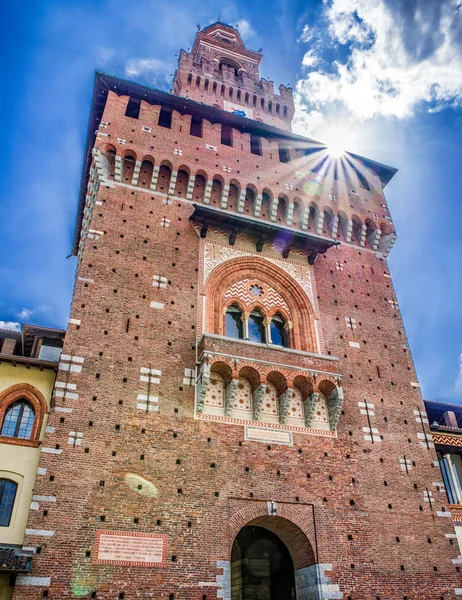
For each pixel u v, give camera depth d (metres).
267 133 40.88
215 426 26.25
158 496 23.36
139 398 25.59
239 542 30.67
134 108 39.44
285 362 28.50
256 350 28.20
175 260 31.33
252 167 37.84
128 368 26.36
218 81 51.59
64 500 21.77
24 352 32.38
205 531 23.30
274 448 26.77
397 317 36.00
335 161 41.94
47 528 20.95
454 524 29.25
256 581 29.34
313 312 33.03
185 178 35.75
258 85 53.97
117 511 22.34
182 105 38.72
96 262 29.31
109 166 33.88
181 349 28.12
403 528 27.05
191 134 39.62
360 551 25.58
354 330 33.69
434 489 29.11
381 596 24.73
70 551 20.83
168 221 32.91
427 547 26.95
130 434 24.42
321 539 25.22
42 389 26.44
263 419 27.45
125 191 33.12
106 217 31.36
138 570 21.44
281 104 53.44
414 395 32.50
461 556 27.47
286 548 29.23
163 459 24.36
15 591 19.48
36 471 23.91
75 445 23.22
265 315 32.31
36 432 25.19
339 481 27.16
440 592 25.88
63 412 23.88
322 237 34.94
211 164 36.41
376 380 31.98
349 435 28.92
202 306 30.27
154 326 28.28
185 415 25.98
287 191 37.88
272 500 25.30
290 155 40.88
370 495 27.41
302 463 26.91
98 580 20.70
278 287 33.72
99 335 26.80
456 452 33.66
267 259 34.09
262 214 37.03
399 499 27.91
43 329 30.73
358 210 40.12
